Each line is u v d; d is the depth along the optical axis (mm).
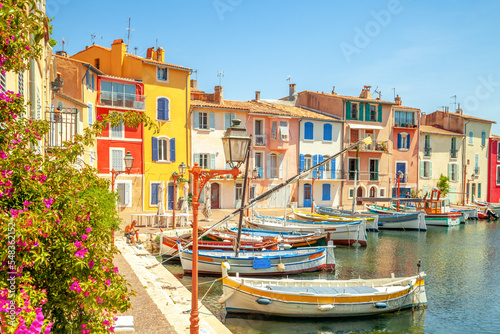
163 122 38531
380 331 14125
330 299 14648
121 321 10523
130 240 24641
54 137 19516
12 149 4883
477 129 62219
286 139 45656
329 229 30516
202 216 36719
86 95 32406
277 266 20016
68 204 5125
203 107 40812
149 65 37688
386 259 25766
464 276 21656
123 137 36344
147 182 37594
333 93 55156
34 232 4266
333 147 49469
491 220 50500
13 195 4582
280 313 14492
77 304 4973
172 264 22016
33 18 4629
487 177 64000
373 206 47938
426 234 37594
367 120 51875
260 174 44312
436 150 57938
